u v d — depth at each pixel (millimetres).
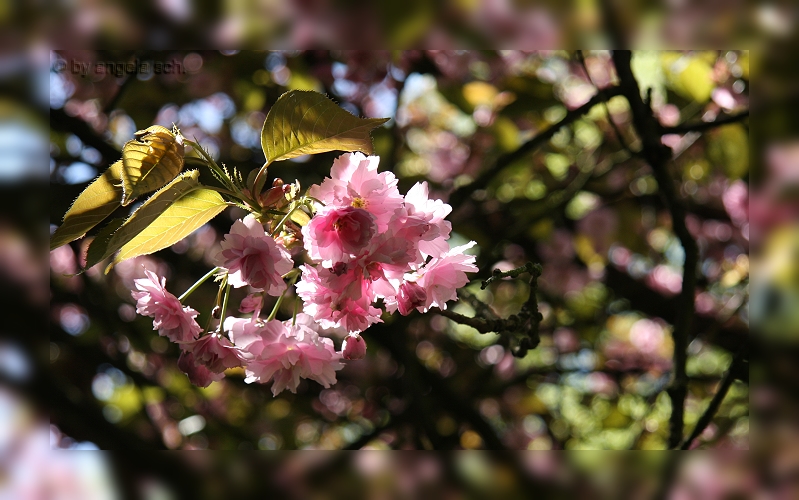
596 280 3195
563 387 3643
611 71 2916
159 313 1494
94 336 2549
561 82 3090
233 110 2822
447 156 3562
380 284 1477
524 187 3033
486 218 2650
